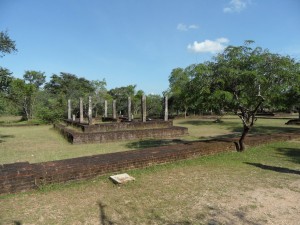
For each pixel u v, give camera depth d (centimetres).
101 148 1094
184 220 378
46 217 389
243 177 582
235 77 726
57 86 4459
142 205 431
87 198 462
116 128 1584
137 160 640
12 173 479
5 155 948
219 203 438
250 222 372
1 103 1291
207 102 755
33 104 3081
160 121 1770
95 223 370
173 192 488
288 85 727
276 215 394
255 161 738
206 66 751
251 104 809
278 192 488
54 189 504
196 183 540
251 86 755
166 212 405
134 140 1349
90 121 1638
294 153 850
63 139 1418
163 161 686
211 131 1728
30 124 2453
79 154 955
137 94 3706
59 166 552
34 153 988
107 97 3622
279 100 811
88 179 559
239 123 2294
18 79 2916
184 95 809
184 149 746
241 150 873
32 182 495
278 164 703
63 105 3075
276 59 732
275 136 1056
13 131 1898
